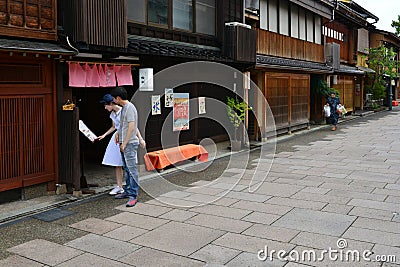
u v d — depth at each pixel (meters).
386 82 33.28
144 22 9.52
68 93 7.98
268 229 5.63
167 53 8.80
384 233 5.41
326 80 20.53
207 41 11.67
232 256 4.77
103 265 4.61
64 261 4.71
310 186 8.07
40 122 7.11
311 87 20.11
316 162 10.69
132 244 5.19
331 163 10.51
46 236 5.48
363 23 27.02
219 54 11.52
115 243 5.23
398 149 12.67
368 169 9.66
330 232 5.48
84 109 10.64
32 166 7.04
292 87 16.78
